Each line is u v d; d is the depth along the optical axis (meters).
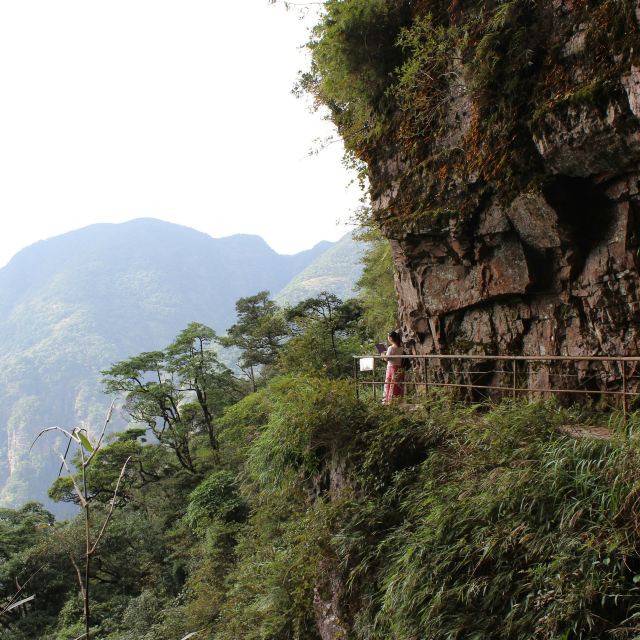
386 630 4.49
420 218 6.99
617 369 5.59
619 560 3.14
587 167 5.38
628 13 4.67
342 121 8.68
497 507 3.92
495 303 6.84
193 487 28.45
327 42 7.46
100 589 22.31
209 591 13.62
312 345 21.05
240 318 43.69
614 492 3.34
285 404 6.62
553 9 5.46
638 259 5.37
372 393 7.89
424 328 7.77
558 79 5.40
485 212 6.40
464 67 6.22
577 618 3.03
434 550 4.04
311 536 5.68
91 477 26.31
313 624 6.17
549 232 5.84
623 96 4.80
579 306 5.98
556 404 5.74
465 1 6.34
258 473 7.23
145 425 35.16
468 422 5.29
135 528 24.36
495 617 3.57
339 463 6.21
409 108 7.24
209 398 33.16
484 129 6.21
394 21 7.24
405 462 5.70
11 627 20.06
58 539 21.78
